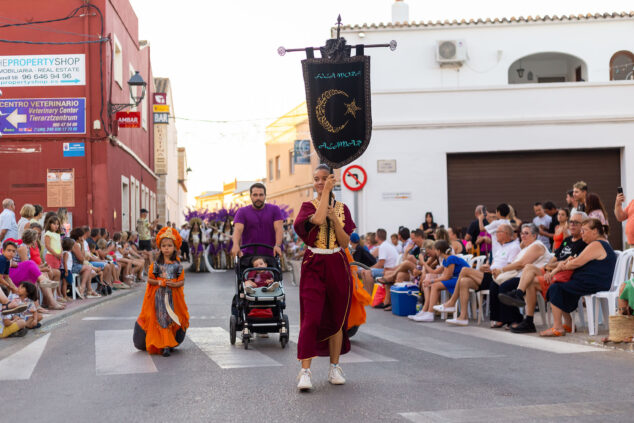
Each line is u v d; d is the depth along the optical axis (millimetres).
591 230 8930
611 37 23922
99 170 20453
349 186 19594
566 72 25547
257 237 8445
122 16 23891
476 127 19609
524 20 23688
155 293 7543
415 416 4656
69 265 13875
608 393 5352
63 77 20469
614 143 19406
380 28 23406
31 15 20484
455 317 10547
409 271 12406
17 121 20344
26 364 6977
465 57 23344
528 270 9352
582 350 7617
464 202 19781
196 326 10078
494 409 4840
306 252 5871
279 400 5211
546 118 19469
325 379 6082
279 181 40969
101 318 11180
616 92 19531
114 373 6430
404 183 19656
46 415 4828
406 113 19688
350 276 5918
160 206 40969
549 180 19672
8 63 20406
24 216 13648
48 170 20375
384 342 8500
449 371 6406
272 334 9211
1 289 9125
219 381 5992
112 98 21609
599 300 9617
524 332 9297
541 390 5484
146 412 4871
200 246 24859
